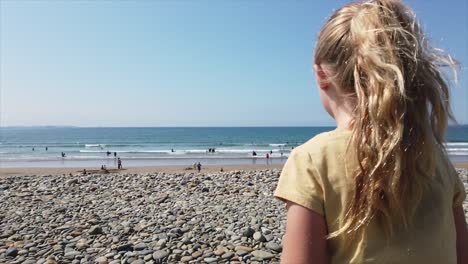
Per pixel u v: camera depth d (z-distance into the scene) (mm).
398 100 1021
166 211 9930
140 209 10508
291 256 1089
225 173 19609
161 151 58281
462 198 1314
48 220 9227
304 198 1103
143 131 176125
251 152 55469
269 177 17750
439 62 1134
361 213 1041
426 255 1044
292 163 1181
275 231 7617
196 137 112938
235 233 7484
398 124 1018
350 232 1054
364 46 1099
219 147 69625
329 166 1113
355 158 1081
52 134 146875
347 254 1069
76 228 8188
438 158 1172
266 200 11797
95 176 18641
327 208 1090
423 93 1067
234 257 6184
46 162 43969
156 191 13883
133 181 16672
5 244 7164
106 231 7977
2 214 9922
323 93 1284
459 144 66062
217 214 9570
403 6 1165
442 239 1094
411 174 1032
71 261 6191
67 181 16359
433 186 1134
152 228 8117
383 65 1048
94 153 56438
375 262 1032
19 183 16047
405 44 1079
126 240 7297
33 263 6117
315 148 1157
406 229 1053
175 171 31891
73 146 73438
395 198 1020
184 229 7887
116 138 109375
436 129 1109
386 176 1017
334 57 1206
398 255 1028
